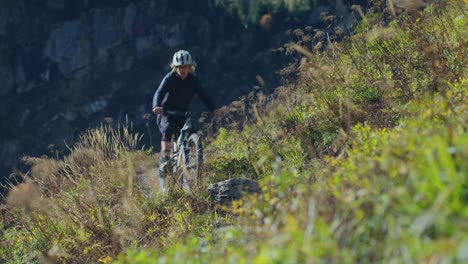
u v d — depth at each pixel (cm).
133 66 16688
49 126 16050
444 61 961
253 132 1258
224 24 16650
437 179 341
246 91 16162
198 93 1188
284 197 507
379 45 1175
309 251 337
